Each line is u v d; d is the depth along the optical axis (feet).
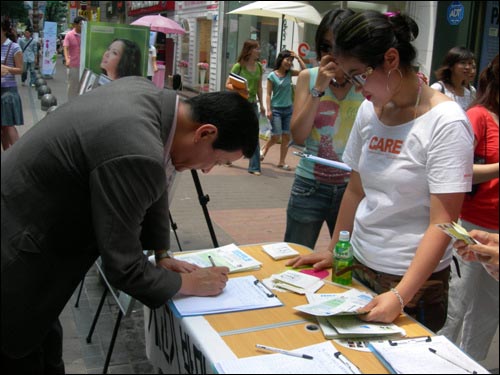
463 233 4.33
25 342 4.81
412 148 4.97
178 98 4.78
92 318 9.06
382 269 5.34
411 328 4.72
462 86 10.07
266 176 17.88
